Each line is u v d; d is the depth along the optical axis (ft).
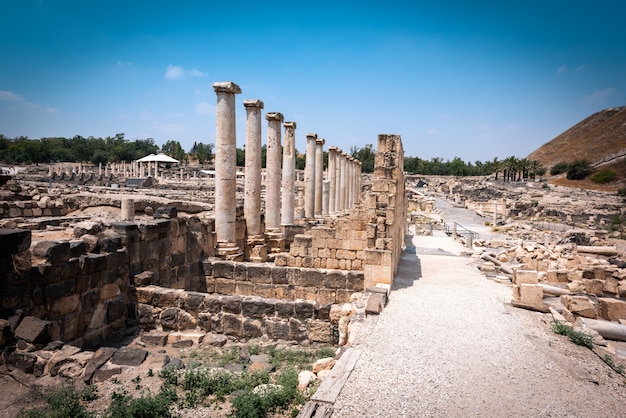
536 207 212.64
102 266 39.37
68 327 35.78
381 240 50.93
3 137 430.20
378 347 33.40
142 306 42.47
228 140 61.62
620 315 45.85
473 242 103.30
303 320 41.19
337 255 61.67
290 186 91.81
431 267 68.90
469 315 42.47
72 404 26.02
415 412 24.21
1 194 72.18
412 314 42.16
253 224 70.33
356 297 47.47
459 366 30.45
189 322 42.01
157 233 47.65
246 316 41.55
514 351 33.58
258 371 31.99
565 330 38.52
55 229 52.31
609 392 27.84
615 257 85.46
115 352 32.91
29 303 32.63
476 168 533.55
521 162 402.72
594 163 444.14
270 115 76.48
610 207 211.41
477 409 24.79
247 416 24.61
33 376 29.58
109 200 70.59
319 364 31.42
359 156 452.35
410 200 227.61
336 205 144.05
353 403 24.99
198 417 25.53
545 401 25.98
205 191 180.24
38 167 320.91
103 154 401.08
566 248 91.97
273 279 53.01
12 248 31.55
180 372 31.07
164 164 355.56
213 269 55.21
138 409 25.11
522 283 48.34
